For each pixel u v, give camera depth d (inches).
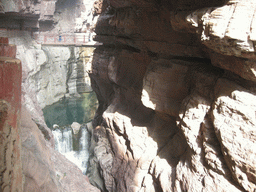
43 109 911.0
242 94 217.9
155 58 375.6
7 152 112.5
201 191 250.7
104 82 579.5
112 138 458.6
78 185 311.9
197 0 243.0
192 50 306.0
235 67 216.8
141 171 364.2
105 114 479.2
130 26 402.0
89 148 603.5
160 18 344.5
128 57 455.2
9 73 116.0
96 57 566.3
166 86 339.0
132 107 454.6
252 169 204.2
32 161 187.6
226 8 197.8
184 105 292.0
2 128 109.9
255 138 205.3
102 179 476.1
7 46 151.7
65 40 1208.8
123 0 382.3
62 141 649.6
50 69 961.5
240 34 183.5
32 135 229.1
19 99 132.3
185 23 250.2
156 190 338.6
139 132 398.9
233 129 218.8
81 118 944.3
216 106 239.8
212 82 263.4
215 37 198.1
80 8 1336.1
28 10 823.7
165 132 371.2
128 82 458.6
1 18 802.8
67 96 1049.5
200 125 261.9
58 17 1246.9
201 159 259.4
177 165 298.0
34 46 904.3
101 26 535.5
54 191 196.5
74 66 1090.7
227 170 231.6
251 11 185.5
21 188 137.7
